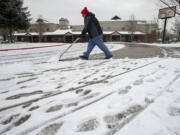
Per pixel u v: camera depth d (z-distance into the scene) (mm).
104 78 1815
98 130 741
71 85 1571
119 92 1282
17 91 1435
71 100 1151
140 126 758
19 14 18469
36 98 1232
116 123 798
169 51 5895
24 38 37125
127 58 3799
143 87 1390
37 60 4027
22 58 4551
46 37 35062
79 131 740
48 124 818
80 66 2852
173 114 876
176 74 1871
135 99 1114
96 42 3521
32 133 740
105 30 36500
